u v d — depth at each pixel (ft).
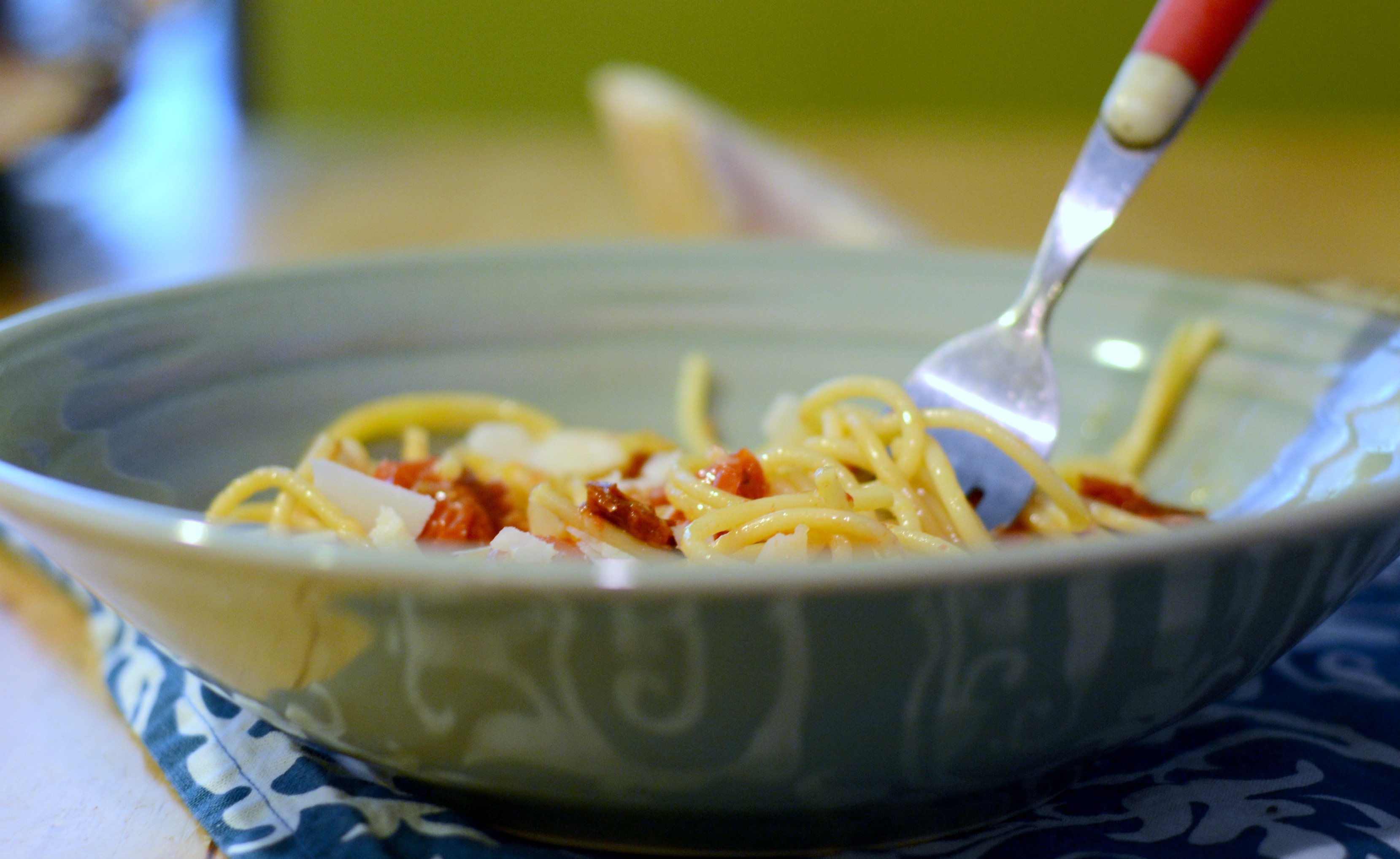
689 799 0.88
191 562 0.83
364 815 0.94
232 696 0.92
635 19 5.23
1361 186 3.49
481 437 1.22
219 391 1.16
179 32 3.70
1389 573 1.18
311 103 5.20
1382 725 1.02
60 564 0.90
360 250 2.56
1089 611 0.83
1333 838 0.93
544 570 0.81
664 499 1.12
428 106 5.22
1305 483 1.11
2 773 1.01
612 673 0.83
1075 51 5.26
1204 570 0.84
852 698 0.84
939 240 2.17
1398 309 1.19
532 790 0.89
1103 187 1.13
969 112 5.35
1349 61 5.18
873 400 1.24
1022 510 1.12
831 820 0.90
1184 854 0.93
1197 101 1.11
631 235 2.61
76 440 1.07
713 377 1.27
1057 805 0.96
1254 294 1.20
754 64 5.31
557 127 4.98
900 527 1.06
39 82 2.64
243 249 2.60
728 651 0.82
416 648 0.83
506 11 5.13
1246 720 1.02
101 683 1.09
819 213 2.03
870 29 5.29
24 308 2.13
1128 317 1.23
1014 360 1.15
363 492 1.09
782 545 1.00
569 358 1.27
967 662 0.83
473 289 1.26
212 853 0.95
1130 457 1.19
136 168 3.58
